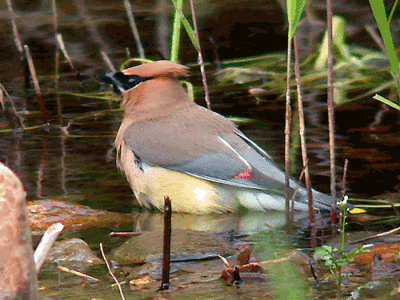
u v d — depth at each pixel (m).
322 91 14.86
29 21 20.38
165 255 6.13
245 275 6.43
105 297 5.99
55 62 17.06
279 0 20.97
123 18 20.64
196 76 16.19
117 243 7.86
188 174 9.19
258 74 16.16
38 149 11.59
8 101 14.56
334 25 16.66
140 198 9.47
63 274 6.75
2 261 3.50
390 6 19.88
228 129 9.59
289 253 7.06
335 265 5.95
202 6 21.97
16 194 3.54
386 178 9.75
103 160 11.03
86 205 9.21
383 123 12.41
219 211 9.19
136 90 10.08
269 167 9.12
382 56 16.59
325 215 8.71
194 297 5.86
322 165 10.35
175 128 9.56
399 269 6.42
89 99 14.72
